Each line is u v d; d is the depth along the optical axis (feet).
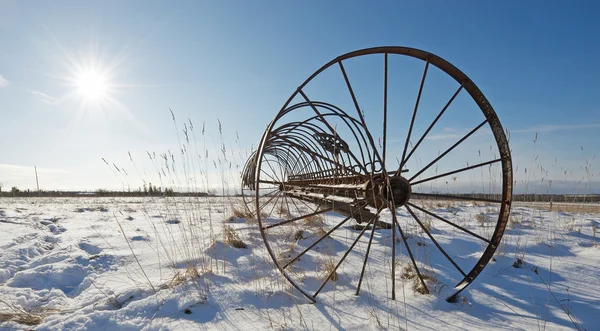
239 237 17.75
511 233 19.66
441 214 28.89
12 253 14.16
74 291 11.21
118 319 8.63
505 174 10.38
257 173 9.70
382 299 9.99
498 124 10.27
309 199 19.66
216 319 8.75
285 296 10.23
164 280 11.55
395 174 10.08
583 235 18.94
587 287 11.32
